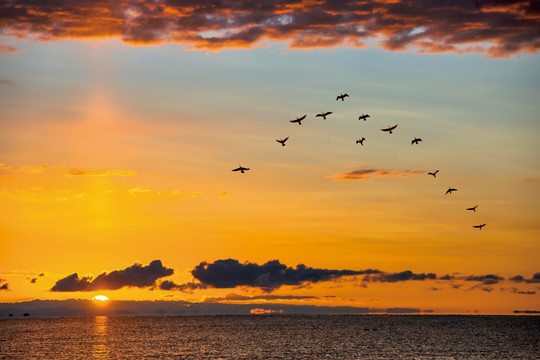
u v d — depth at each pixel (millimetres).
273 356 186375
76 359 183125
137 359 181750
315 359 177500
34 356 192000
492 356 183375
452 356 183750
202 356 187000
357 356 184875
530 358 179625
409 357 181125
